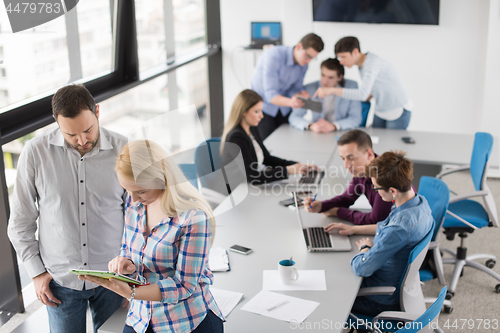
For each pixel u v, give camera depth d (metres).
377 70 4.15
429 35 5.23
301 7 5.60
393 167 2.09
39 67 2.95
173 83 5.05
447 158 3.60
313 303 1.85
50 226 1.86
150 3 4.32
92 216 1.88
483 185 3.09
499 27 4.83
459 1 5.02
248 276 2.06
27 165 1.79
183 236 1.40
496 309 2.89
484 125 5.14
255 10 5.75
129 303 1.93
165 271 1.45
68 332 1.96
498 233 3.89
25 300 2.88
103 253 1.93
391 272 2.10
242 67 6.00
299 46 4.32
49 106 3.02
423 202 2.16
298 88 4.64
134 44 3.90
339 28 5.54
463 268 3.41
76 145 1.75
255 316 1.78
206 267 1.53
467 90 5.25
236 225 2.58
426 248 2.10
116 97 4.01
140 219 1.50
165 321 1.45
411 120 5.55
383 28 5.38
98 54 3.65
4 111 2.68
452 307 2.88
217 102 6.16
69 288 1.88
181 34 5.12
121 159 1.34
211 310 1.51
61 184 1.82
